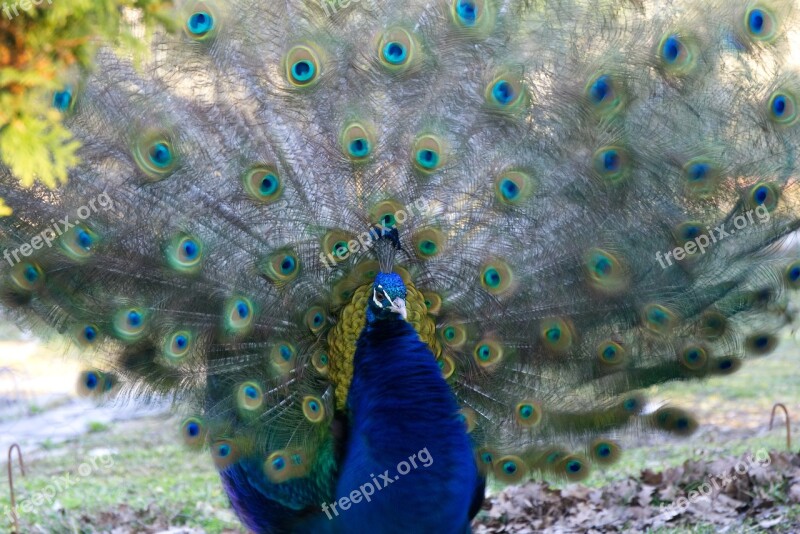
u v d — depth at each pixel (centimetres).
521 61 195
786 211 200
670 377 207
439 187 195
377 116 195
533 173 192
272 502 201
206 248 195
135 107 193
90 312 199
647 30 197
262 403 197
